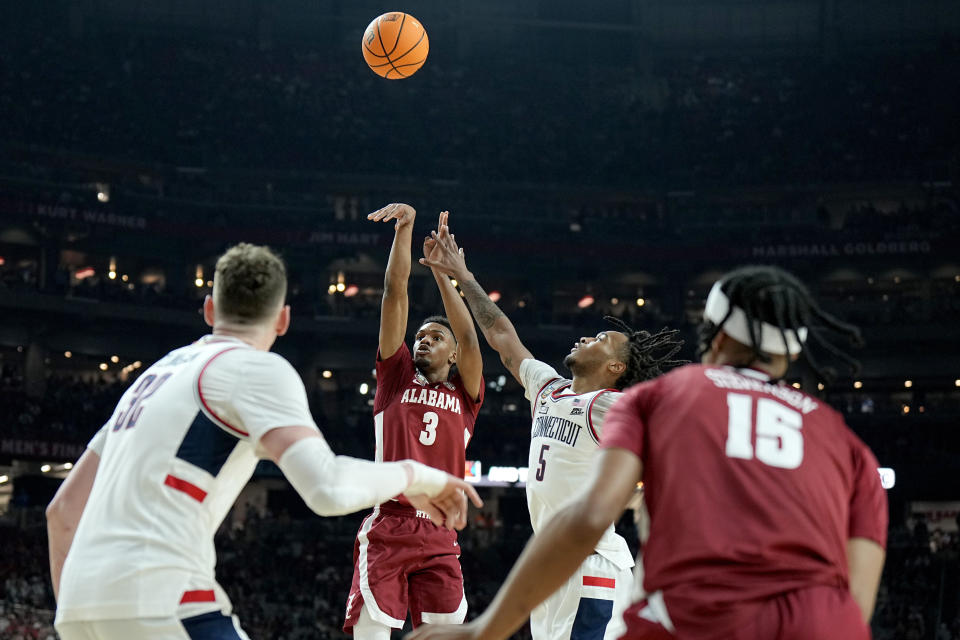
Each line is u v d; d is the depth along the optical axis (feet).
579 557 11.61
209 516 14.33
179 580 13.76
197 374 14.48
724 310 12.87
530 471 26.94
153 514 13.89
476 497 15.65
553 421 26.43
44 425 148.97
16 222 161.48
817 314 12.91
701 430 11.77
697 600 10.93
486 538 148.97
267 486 161.99
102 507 14.14
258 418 14.01
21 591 122.01
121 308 163.73
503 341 29.04
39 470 156.87
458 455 29.94
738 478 11.48
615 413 12.41
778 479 11.50
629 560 26.40
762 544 11.10
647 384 12.64
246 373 14.38
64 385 163.12
